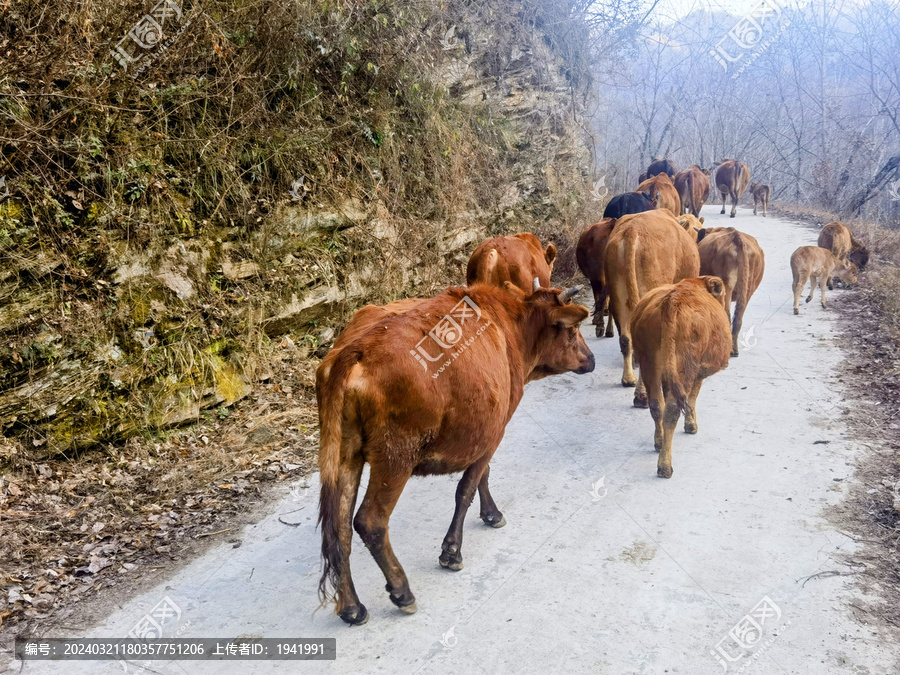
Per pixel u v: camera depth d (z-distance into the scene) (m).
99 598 4.29
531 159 13.62
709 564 4.46
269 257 7.66
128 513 5.22
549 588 4.30
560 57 15.87
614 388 7.90
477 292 4.55
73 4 6.03
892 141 30.00
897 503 5.04
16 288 5.57
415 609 4.11
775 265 14.20
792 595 4.12
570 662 3.67
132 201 6.39
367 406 3.66
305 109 8.41
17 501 5.08
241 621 4.08
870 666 3.54
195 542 4.95
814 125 34.75
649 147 31.03
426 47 10.33
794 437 6.27
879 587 4.16
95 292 6.01
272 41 7.83
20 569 4.46
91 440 5.76
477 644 3.83
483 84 12.35
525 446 6.44
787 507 5.10
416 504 5.47
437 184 10.40
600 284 9.77
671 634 3.85
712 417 6.84
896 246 15.16
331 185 8.47
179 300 6.62
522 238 7.80
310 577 4.53
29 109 5.84
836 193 24.64
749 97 36.66
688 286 5.97
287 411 6.97
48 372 5.61
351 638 3.91
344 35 8.81
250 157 7.60
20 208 5.68
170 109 6.91
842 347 8.77
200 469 5.89
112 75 6.40
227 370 6.98
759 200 24.20
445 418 3.84
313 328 8.20
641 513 5.12
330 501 3.62
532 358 4.84
